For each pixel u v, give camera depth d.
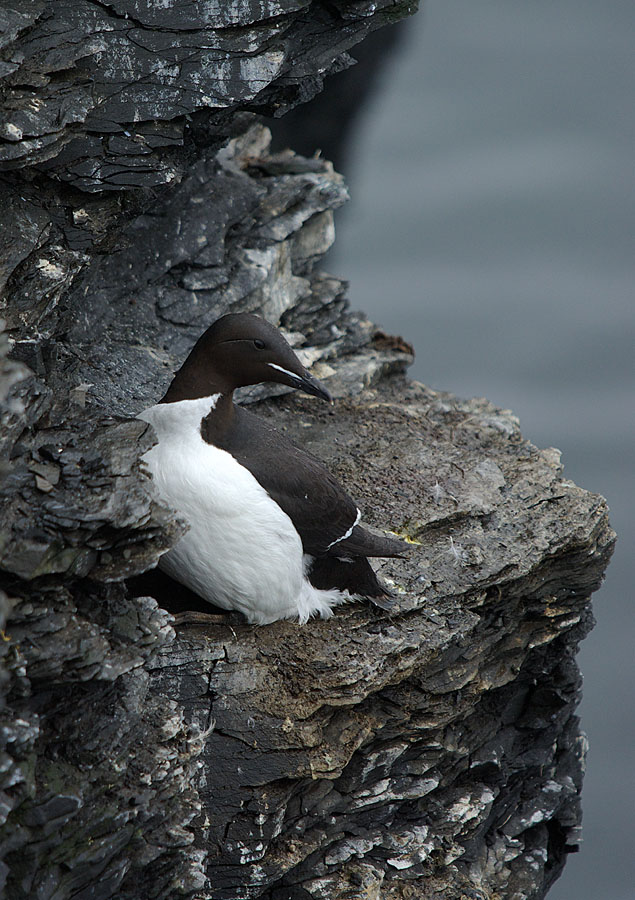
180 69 10.72
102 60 10.41
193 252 13.19
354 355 15.50
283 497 10.16
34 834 7.80
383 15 11.84
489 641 11.88
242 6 10.69
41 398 8.80
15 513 8.02
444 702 11.37
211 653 10.34
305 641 10.66
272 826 10.38
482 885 12.25
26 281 10.35
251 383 10.25
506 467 13.30
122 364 12.29
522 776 13.16
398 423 13.85
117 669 8.38
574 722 13.58
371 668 10.57
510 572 11.81
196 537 10.02
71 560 8.17
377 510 12.11
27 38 10.02
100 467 8.59
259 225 14.23
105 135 10.66
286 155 16.02
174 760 9.27
